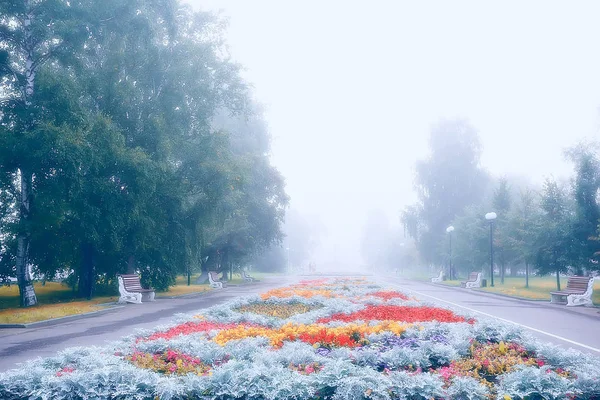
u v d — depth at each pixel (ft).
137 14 93.30
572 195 100.37
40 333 46.52
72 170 72.38
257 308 52.70
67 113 75.05
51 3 78.33
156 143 92.53
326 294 68.33
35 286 115.03
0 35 79.51
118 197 83.66
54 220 74.28
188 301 84.43
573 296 76.18
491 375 23.84
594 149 100.78
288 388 18.43
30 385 19.51
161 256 100.48
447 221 196.24
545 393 19.16
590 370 21.95
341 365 20.04
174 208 98.73
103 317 60.03
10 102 78.48
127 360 24.82
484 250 144.25
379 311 45.37
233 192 120.47
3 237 80.94
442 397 19.04
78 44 81.46
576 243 95.76
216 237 154.40
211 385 19.15
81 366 22.22
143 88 99.30
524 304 78.74
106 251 93.61
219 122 175.01
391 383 19.01
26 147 69.97
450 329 32.76
